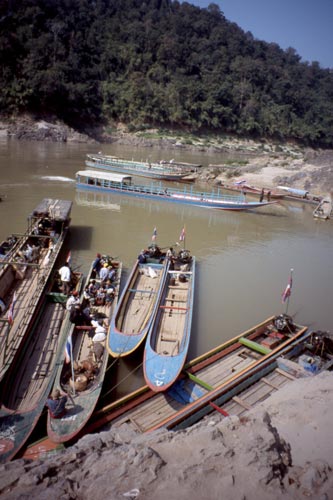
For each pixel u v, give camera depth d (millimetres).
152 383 10789
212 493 4301
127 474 4582
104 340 12453
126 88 101625
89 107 93062
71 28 108688
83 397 9969
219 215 32281
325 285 19797
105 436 6430
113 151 74312
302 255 24141
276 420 6094
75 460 4941
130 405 10289
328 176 43938
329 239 28047
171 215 30750
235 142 110188
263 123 116625
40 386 10711
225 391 10555
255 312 16641
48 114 85062
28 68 81625
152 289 17125
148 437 5980
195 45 132125
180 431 5695
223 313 16344
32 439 9195
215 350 12836
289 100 133750
